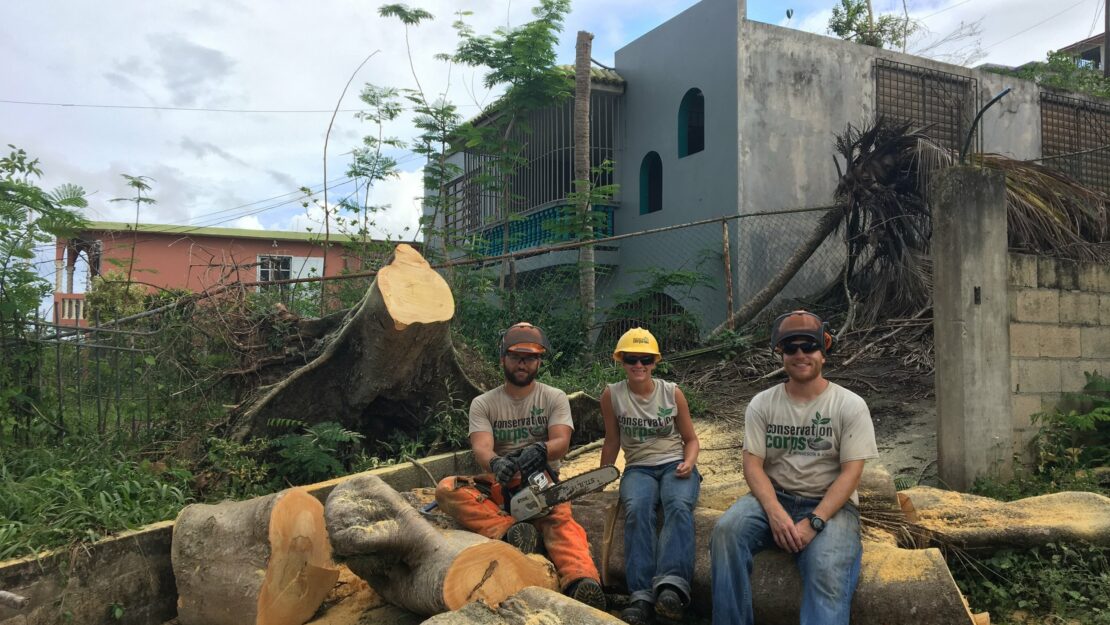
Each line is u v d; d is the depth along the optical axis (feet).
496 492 13.24
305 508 13.17
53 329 19.17
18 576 12.01
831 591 10.56
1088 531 13.43
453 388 21.22
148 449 19.76
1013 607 13.08
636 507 12.97
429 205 37.76
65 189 19.35
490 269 37.70
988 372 19.01
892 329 28.45
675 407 13.88
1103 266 22.77
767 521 11.58
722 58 36.78
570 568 12.35
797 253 34.01
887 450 20.95
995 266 19.36
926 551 11.38
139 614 13.55
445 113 36.78
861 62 39.27
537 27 36.32
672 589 11.90
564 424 13.97
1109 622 12.17
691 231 37.99
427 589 11.32
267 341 22.07
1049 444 20.74
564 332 31.86
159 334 21.34
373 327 18.49
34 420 18.03
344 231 34.91
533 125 46.34
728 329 31.37
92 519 13.67
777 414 12.09
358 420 20.70
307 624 13.00
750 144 35.99
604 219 37.11
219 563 13.00
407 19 35.53
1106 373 22.59
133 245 26.45
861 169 31.60
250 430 19.75
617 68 44.32
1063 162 42.73
